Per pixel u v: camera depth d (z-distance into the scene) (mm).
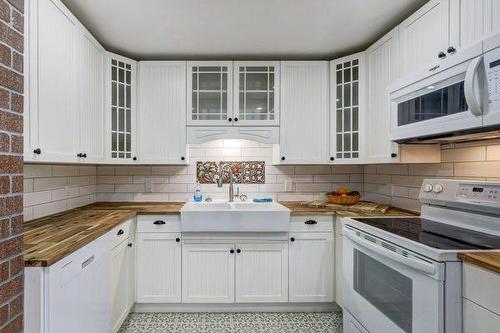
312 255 2244
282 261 2242
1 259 879
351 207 2322
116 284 1848
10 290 921
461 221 1570
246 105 2523
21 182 977
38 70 1381
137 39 2205
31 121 1327
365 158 2275
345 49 2398
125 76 2396
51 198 2018
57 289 1124
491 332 981
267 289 2242
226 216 2170
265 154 2818
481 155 1639
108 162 2236
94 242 1481
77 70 1798
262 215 2174
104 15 1868
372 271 1575
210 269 2230
